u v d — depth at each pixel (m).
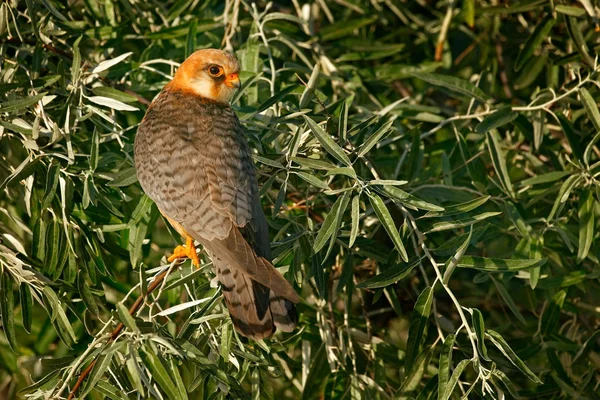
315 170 9.62
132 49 12.23
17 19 10.64
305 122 9.26
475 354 8.27
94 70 10.21
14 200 11.43
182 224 8.95
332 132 9.99
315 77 10.01
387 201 9.82
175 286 8.72
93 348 8.48
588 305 12.16
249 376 11.20
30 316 9.47
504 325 12.22
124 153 10.34
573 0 12.92
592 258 10.98
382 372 10.81
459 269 12.81
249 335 8.44
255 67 11.10
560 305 10.72
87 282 10.34
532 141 11.93
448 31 14.02
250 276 8.14
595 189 10.57
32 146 9.44
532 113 11.47
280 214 10.11
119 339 8.54
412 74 11.39
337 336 11.05
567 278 10.71
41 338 11.86
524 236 10.41
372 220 10.92
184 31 11.45
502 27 14.53
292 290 7.86
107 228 10.01
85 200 9.34
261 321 8.48
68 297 10.39
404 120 12.64
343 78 12.61
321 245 8.40
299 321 11.11
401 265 8.78
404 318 12.88
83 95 10.00
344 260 10.07
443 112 13.70
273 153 9.82
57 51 10.89
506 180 10.67
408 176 10.73
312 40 12.59
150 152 9.35
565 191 10.38
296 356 12.42
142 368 8.62
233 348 9.27
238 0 11.61
